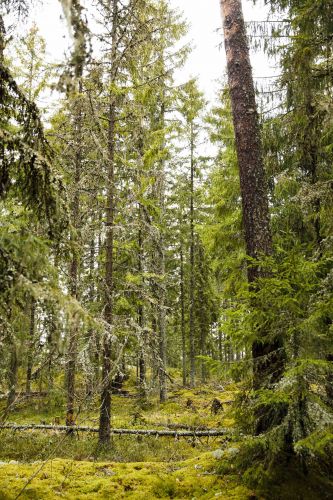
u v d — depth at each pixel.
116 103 9.05
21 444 8.59
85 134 8.93
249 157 6.58
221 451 6.07
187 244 22.98
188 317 26.75
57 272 3.42
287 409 4.95
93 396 7.46
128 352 10.49
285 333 5.14
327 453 4.83
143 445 8.67
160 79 9.47
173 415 13.27
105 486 5.09
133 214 9.59
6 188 3.84
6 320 3.39
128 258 12.50
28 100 3.86
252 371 5.33
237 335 5.33
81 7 3.29
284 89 9.21
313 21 7.19
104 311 8.65
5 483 4.98
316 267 5.16
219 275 17.36
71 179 9.84
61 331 3.21
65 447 8.35
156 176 9.91
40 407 11.59
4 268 3.21
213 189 14.59
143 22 8.69
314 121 7.97
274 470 4.86
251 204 6.42
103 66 8.48
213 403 12.50
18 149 3.66
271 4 8.81
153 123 15.44
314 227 8.59
